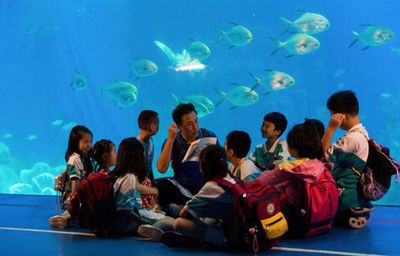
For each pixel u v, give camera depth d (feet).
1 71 86.79
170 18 114.11
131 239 15.16
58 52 99.81
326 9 106.63
